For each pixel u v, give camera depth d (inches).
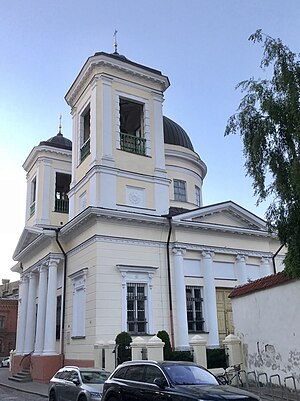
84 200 969.5
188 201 1239.5
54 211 1221.1
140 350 677.3
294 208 496.7
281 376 576.4
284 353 577.0
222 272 990.4
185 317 890.1
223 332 948.0
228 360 675.4
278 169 497.4
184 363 395.5
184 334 874.8
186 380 363.9
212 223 987.3
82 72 1040.2
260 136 508.7
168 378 362.9
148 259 900.6
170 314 885.8
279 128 504.7
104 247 856.9
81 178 1010.7
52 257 1000.2
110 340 784.9
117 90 1007.0
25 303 1243.2
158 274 902.4
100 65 999.0
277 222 510.9
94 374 543.8
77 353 872.9
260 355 619.5
